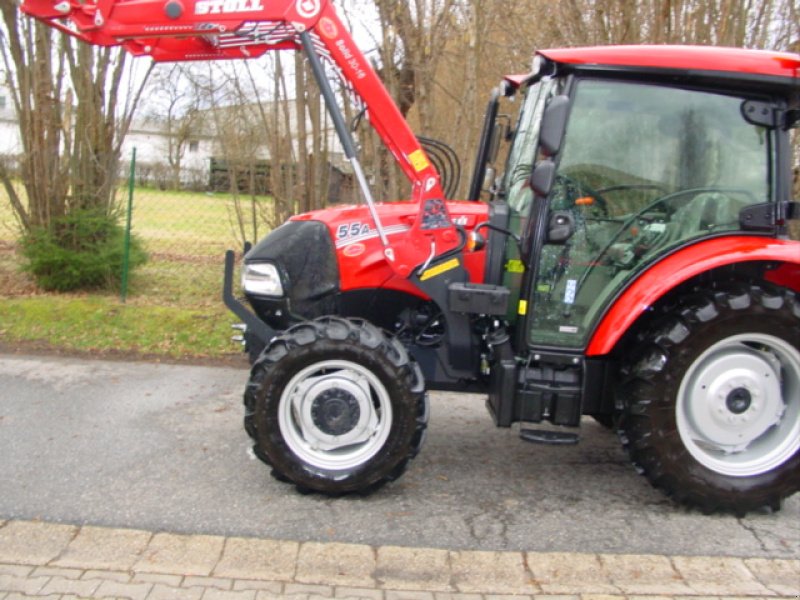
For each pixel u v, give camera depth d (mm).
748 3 6523
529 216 3725
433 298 3881
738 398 3729
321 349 3629
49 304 7102
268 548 3250
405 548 3283
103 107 8000
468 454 4426
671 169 3697
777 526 3639
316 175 7887
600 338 3643
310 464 3713
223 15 3795
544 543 3389
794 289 4031
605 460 4406
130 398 5246
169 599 2869
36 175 7730
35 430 4578
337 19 3748
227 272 4203
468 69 7480
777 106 3619
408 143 3822
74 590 2898
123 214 8203
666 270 3584
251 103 8477
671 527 3584
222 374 5926
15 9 7418
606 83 3605
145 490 3785
